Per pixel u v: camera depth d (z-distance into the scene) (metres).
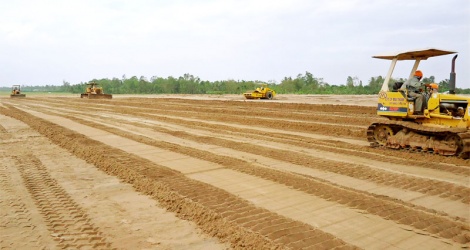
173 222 5.59
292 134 14.21
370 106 24.61
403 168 8.48
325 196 6.57
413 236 4.95
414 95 10.20
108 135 14.32
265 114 22.33
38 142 12.96
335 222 5.44
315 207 6.06
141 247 4.75
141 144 12.20
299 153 10.24
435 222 5.36
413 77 10.45
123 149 11.26
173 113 24.42
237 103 32.53
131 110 27.59
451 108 9.77
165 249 4.69
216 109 26.23
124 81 113.38
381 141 11.01
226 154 10.33
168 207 6.18
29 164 9.48
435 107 9.82
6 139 13.63
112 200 6.62
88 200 6.62
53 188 7.36
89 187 7.43
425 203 6.21
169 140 12.96
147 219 5.71
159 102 37.66
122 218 5.75
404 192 6.78
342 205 6.12
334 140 12.59
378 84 79.75
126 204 6.40
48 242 4.89
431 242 4.77
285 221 5.43
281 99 41.19
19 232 5.21
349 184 7.31
